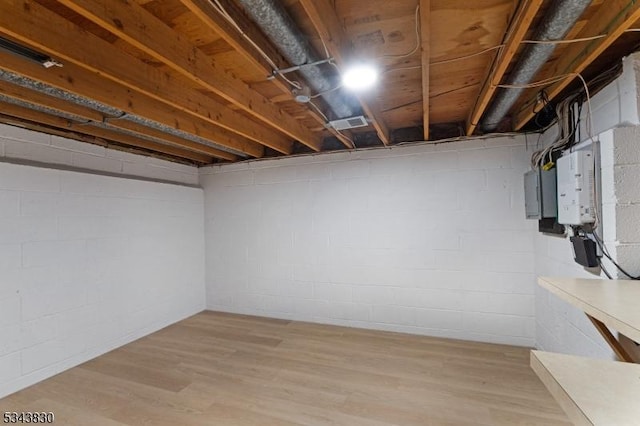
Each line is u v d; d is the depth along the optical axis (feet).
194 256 14.85
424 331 11.71
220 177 15.05
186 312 14.26
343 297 12.87
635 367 2.81
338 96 7.99
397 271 12.06
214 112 8.94
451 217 11.33
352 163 12.69
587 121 7.14
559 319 8.58
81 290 10.26
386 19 5.42
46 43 5.05
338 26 5.39
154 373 9.27
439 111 10.04
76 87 6.76
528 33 5.64
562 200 7.28
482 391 7.97
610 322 3.30
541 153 8.88
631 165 5.86
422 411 7.25
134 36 4.99
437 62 6.81
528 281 10.47
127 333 11.65
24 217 8.92
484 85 7.34
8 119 8.68
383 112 9.94
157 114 8.86
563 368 2.79
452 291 11.34
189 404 7.68
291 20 5.07
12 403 7.90
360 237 12.59
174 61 5.74
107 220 11.17
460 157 11.19
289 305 13.80
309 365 9.56
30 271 8.99
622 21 4.61
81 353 10.12
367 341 11.25
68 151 10.29
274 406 7.55
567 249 7.91
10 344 8.48
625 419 2.12
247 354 10.41
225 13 4.68
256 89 8.25
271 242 14.10
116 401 7.86
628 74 5.90
